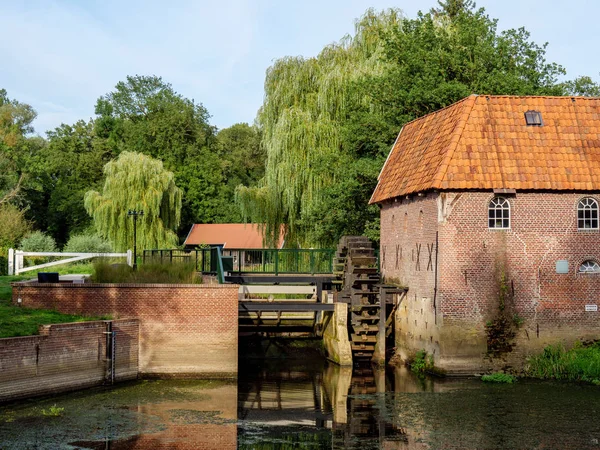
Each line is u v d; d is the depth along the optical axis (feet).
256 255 134.51
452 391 74.23
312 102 131.44
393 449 55.77
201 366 81.00
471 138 82.53
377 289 96.73
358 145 122.11
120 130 240.12
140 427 60.70
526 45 131.44
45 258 152.15
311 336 109.50
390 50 125.59
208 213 225.15
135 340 79.56
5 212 175.42
